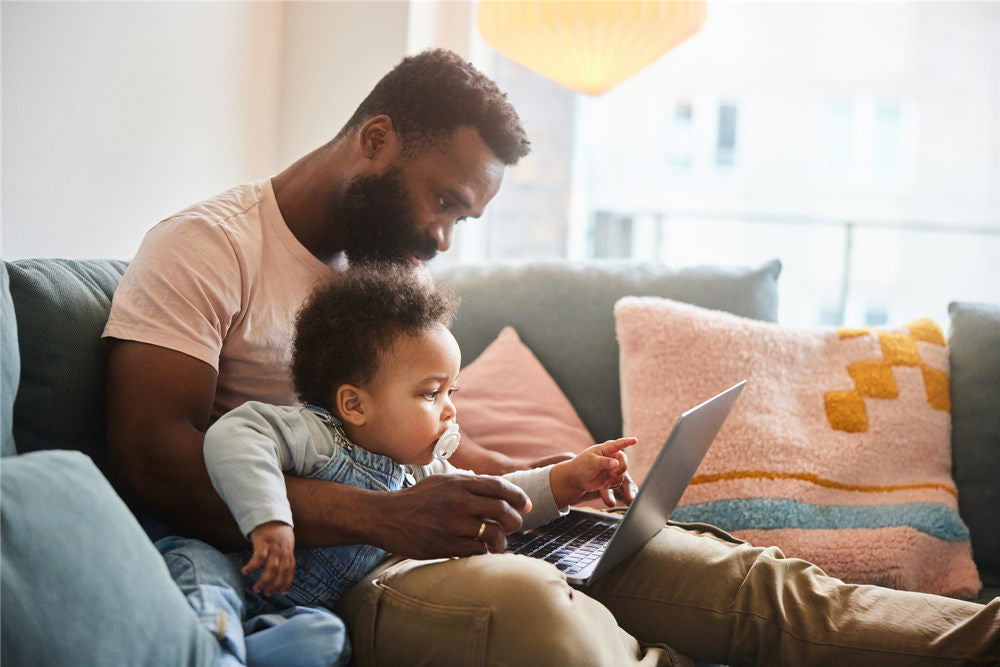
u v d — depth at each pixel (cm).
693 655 110
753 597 107
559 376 175
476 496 96
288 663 87
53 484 79
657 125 261
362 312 106
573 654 87
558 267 184
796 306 260
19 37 150
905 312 252
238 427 98
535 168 259
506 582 91
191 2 189
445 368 108
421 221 125
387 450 108
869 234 252
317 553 102
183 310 109
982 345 164
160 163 184
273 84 222
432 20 230
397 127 123
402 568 100
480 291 181
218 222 118
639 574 113
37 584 71
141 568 80
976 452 159
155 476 102
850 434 157
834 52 248
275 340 121
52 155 158
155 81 181
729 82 256
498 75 253
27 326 107
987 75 238
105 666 72
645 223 265
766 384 160
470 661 89
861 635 101
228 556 100
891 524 147
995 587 153
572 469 117
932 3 240
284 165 227
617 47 188
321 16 222
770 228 258
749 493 149
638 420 160
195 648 80
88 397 111
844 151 250
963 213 244
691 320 165
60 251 162
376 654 95
